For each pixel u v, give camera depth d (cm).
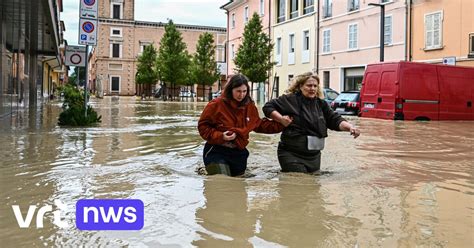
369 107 1880
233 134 530
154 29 8788
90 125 1268
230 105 545
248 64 3931
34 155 681
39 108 2320
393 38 2895
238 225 332
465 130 1271
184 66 5328
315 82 584
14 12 1603
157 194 428
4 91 1638
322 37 3647
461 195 439
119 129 1166
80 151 733
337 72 3456
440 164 649
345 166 629
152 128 1216
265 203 396
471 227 330
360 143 921
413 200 416
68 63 1759
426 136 1084
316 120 575
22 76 2344
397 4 2848
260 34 3941
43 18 1717
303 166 572
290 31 4156
